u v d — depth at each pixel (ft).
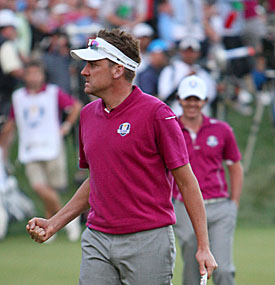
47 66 136.26
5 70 138.31
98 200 49.14
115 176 48.11
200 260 48.26
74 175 154.30
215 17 161.79
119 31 49.49
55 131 119.44
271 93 157.28
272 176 156.35
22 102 119.75
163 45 126.11
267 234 130.52
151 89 124.67
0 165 125.90
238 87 171.22
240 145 168.86
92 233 49.83
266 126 175.52
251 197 151.94
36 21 153.69
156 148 48.26
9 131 123.34
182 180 48.65
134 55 49.42
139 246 48.19
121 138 47.93
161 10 153.99
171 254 49.11
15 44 145.48
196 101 72.49
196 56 126.21
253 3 162.40
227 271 68.28
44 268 98.58
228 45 161.79
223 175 73.51
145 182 48.06
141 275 48.26
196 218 48.80
